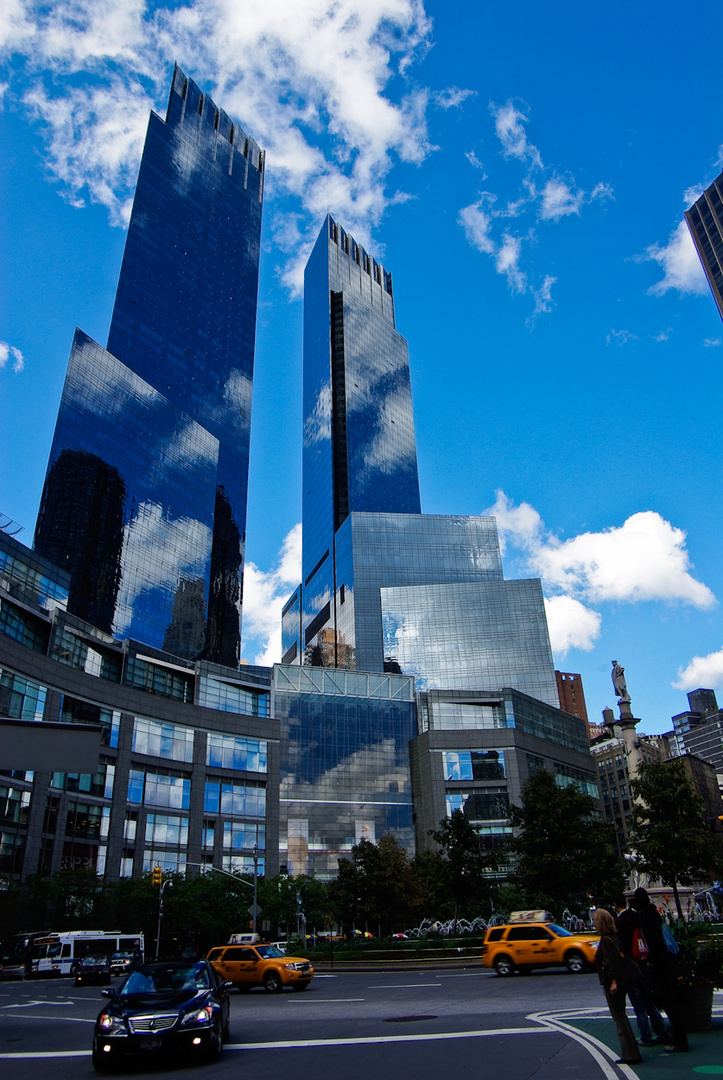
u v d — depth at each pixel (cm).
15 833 7162
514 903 7506
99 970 4588
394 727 11650
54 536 12100
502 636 15575
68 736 1644
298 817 10494
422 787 11088
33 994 3684
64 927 6869
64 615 8656
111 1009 1348
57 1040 1773
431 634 15738
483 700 11906
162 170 19388
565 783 12269
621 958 1157
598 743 16200
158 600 14075
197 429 16625
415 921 7169
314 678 11500
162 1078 1202
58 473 12494
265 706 10856
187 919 7362
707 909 7888
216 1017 1355
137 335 16925
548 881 5175
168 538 14750
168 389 17300
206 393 18488
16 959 6088
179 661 10038
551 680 15050
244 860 9456
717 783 16438
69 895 7012
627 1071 1044
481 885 5794
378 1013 2009
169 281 18412
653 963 1234
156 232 18512
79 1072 1307
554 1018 1673
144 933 7500
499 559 17925
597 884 5194
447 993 2478
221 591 17538
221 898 7512
